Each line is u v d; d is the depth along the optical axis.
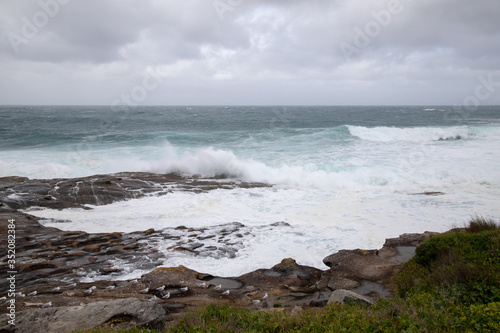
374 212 13.23
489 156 21.64
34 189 15.32
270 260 9.10
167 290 7.23
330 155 23.17
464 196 14.92
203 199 15.26
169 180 18.17
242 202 14.83
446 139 29.52
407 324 4.18
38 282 7.68
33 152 25.08
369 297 6.80
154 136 33.94
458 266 6.19
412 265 7.50
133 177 18.25
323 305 6.51
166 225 12.05
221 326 4.52
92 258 9.09
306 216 12.88
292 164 20.81
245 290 7.34
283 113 90.00
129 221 12.47
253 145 28.20
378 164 20.19
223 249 9.76
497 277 5.63
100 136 33.66
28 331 4.70
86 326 4.81
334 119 60.38
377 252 9.15
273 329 4.41
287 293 7.22
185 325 4.82
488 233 7.59
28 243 9.91
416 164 19.94
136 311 5.18
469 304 5.16
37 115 70.81
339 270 8.21
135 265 8.70
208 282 7.74
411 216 12.64
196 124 50.50
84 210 13.73
